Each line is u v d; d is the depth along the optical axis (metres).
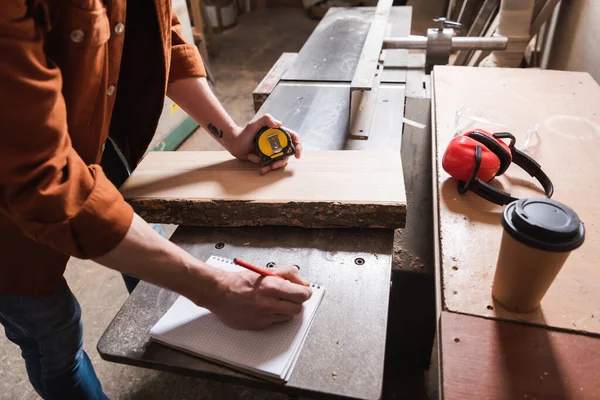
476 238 0.77
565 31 2.03
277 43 4.00
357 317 0.69
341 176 0.91
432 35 1.81
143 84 0.91
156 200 0.88
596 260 0.71
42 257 0.74
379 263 0.79
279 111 1.36
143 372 1.42
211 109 0.98
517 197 0.85
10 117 0.49
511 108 1.18
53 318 0.87
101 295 1.70
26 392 1.39
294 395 0.61
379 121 1.29
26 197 0.52
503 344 0.60
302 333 0.66
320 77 1.59
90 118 0.70
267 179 0.92
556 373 0.56
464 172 0.86
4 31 0.47
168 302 0.74
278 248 0.84
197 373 0.64
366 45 1.37
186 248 0.85
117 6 0.68
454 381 0.56
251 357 0.62
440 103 1.22
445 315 0.64
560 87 1.27
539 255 0.55
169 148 2.47
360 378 0.60
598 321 0.62
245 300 0.64
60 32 0.60
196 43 3.12
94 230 0.55
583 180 0.89
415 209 1.17
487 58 2.19
